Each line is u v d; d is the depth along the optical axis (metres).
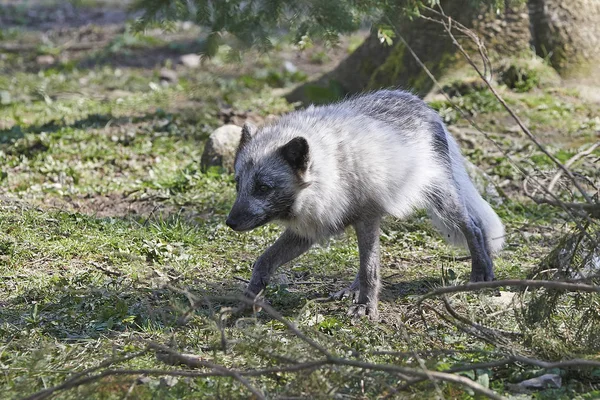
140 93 23.17
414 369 7.54
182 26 31.73
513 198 15.09
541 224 13.79
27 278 10.91
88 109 21.23
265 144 10.02
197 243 12.62
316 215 9.97
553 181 8.27
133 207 14.52
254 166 9.84
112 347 8.77
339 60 26.67
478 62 19.84
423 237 13.23
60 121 19.58
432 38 20.31
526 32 20.11
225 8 11.27
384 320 9.91
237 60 11.66
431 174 11.07
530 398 7.76
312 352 8.07
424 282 11.29
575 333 9.01
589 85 19.78
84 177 16.02
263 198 9.79
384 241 13.00
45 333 9.28
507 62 19.94
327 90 21.17
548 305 8.80
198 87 21.12
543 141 17.58
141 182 15.62
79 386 7.71
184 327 9.43
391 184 10.25
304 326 9.00
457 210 11.35
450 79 19.69
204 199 14.73
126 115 20.50
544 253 12.62
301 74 24.42
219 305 10.19
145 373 7.47
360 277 10.15
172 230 12.84
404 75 20.50
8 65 26.80
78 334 9.30
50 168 16.06
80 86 24.27
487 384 7.82
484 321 9.53
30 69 26.45
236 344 8.27
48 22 33.59
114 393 7.61
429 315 9.86
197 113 20.05
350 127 10.30
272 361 8.17
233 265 11.82
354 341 8.94
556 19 20.16
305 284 11.28
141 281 10.95
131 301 10.25
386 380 7.68
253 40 11.38
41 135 17.83
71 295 10.17
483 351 8.12
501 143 17.38
